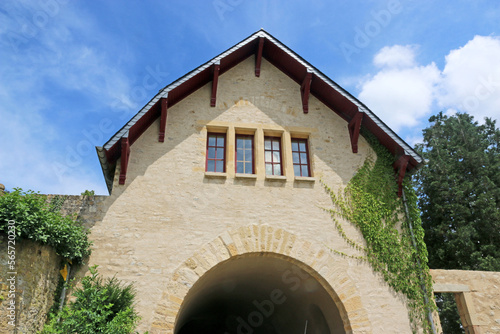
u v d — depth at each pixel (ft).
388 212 35.70
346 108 39.58
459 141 81.56
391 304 32.12
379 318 31.40
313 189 35.99
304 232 33.86
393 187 36.88
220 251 31.78
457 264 69.41
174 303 29.27
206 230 32.48
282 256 32.89
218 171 36.50
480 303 34.27
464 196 72.69
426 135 85.97
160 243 31.40
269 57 42.73
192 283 30.22
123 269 30.12
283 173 36.88
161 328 28.27
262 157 36.81
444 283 34.55
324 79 39.27
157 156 35.09
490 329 33.37
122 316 25.94
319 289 35.06
